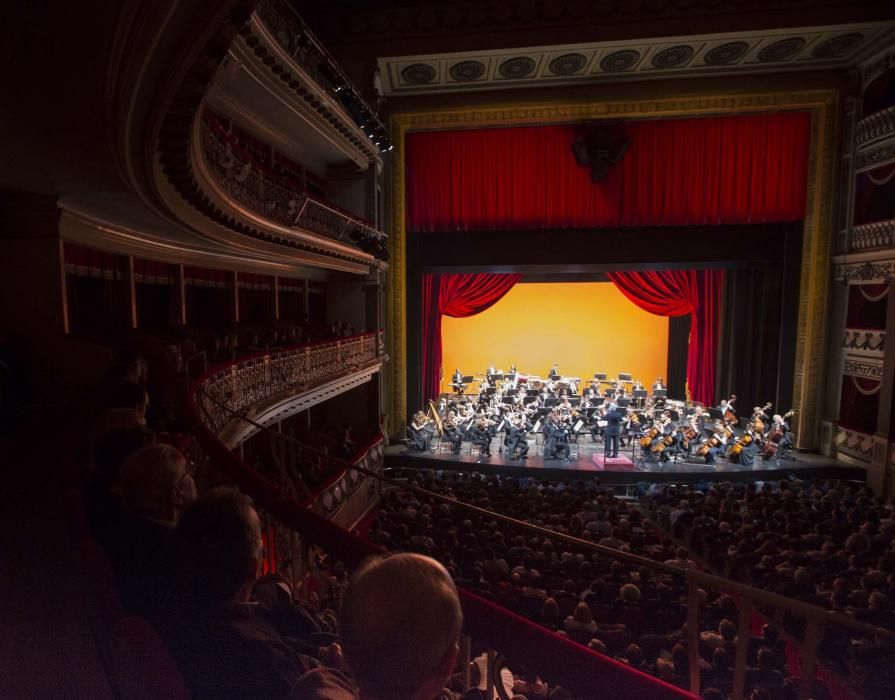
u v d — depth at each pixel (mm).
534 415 19750
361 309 20125
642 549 9172
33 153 5566
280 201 12000
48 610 2051
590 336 28688
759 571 8719
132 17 3074
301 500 6984
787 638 5844
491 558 8930
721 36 17250
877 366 18406
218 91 12453
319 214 14859
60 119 4543
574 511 11859
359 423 20328
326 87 15375
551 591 7480
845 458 19406
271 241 11859
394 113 20812
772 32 17094
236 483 2572
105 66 3559
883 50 18000
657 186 20812
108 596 1646
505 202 21375
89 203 8250
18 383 7195
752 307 23109
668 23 17203
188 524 1787
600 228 21750
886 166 18141
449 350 29594
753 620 7328
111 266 10422
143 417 4465
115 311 10570
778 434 19328
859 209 19469
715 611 7051
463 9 17781
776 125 20328
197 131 6566
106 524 2279
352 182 19547
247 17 4027
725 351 24625
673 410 19844
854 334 19484
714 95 19828
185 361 7848
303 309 18500
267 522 3412
